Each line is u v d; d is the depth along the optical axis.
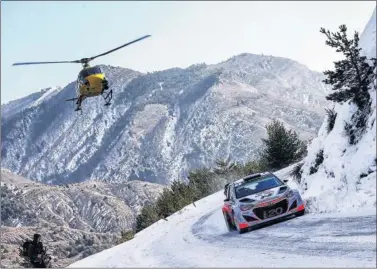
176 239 13.89
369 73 15.35
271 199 11.62
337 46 15.84
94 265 10.56
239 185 13.09
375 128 13.23
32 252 10.12
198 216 21.20
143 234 21.39
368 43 16.50
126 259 11.06
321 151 16.62
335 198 11.47
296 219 11.33
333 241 7.38
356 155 13.20
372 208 9.74
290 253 7.32
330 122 17.42
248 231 11.91
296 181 19.47
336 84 16.16
